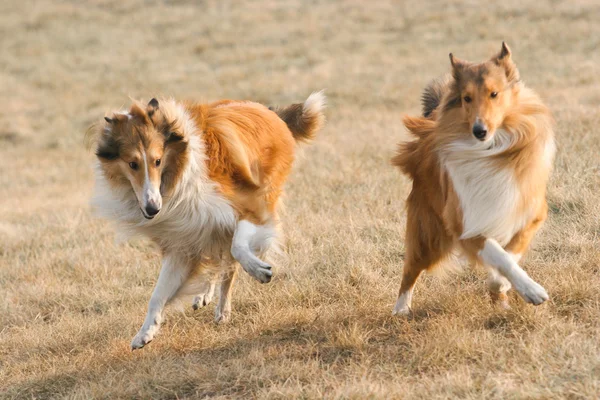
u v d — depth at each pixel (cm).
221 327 1131
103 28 5019
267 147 1129
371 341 973
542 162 895
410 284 1042
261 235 1005
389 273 1223
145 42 4678
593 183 1401
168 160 955
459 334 893
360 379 834
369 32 4350
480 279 1128
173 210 969
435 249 1006
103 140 950
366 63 3781
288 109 1287
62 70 4262
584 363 771
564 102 2269
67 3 5591
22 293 1386
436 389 779
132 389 923
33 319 1280
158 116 947
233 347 1025
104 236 1677
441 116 922
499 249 880
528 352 823
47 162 2848
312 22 4672
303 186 1783
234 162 1021
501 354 835
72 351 1109
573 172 1452
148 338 988
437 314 998
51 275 1459
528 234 918
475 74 877
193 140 977
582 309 943
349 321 1016
